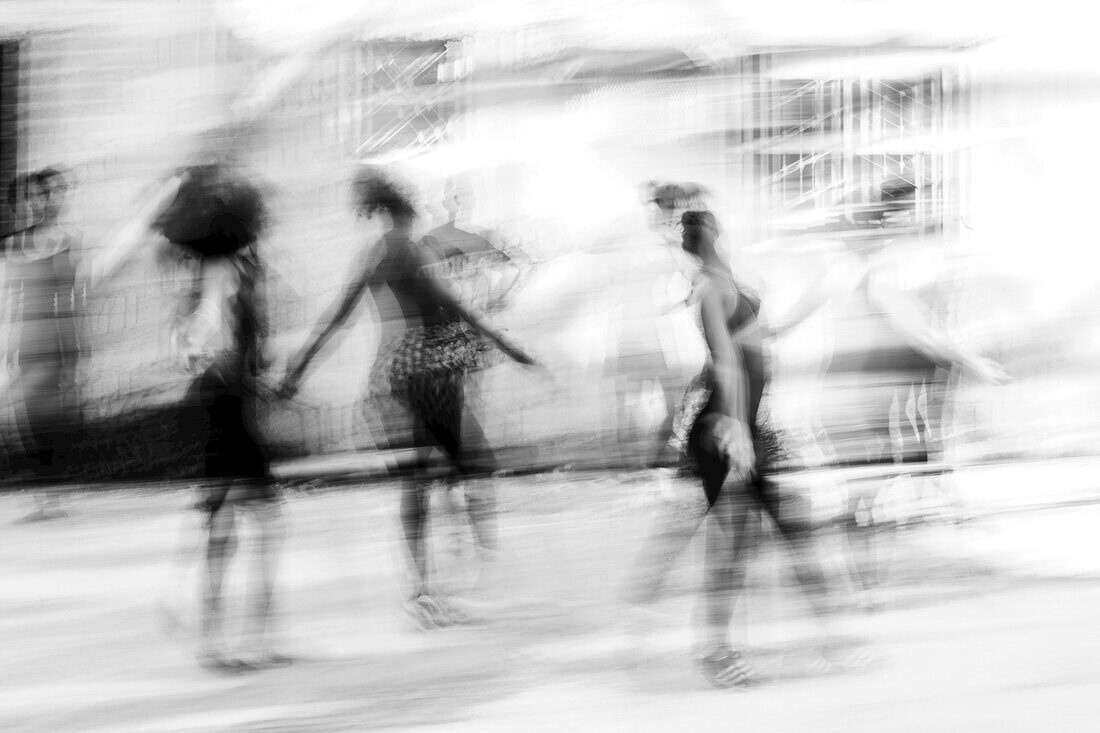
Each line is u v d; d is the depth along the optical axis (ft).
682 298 26.02
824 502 15.30
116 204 29.07
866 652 13.60
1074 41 30.68
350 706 12.25
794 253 27.96
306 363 15.90
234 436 14.01
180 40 29.63
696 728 11.59
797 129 30.78
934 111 31.07
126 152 29.50
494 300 27.09
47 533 21.16
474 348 16.34
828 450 15.34
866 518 15.26
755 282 26.21
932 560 18.08
